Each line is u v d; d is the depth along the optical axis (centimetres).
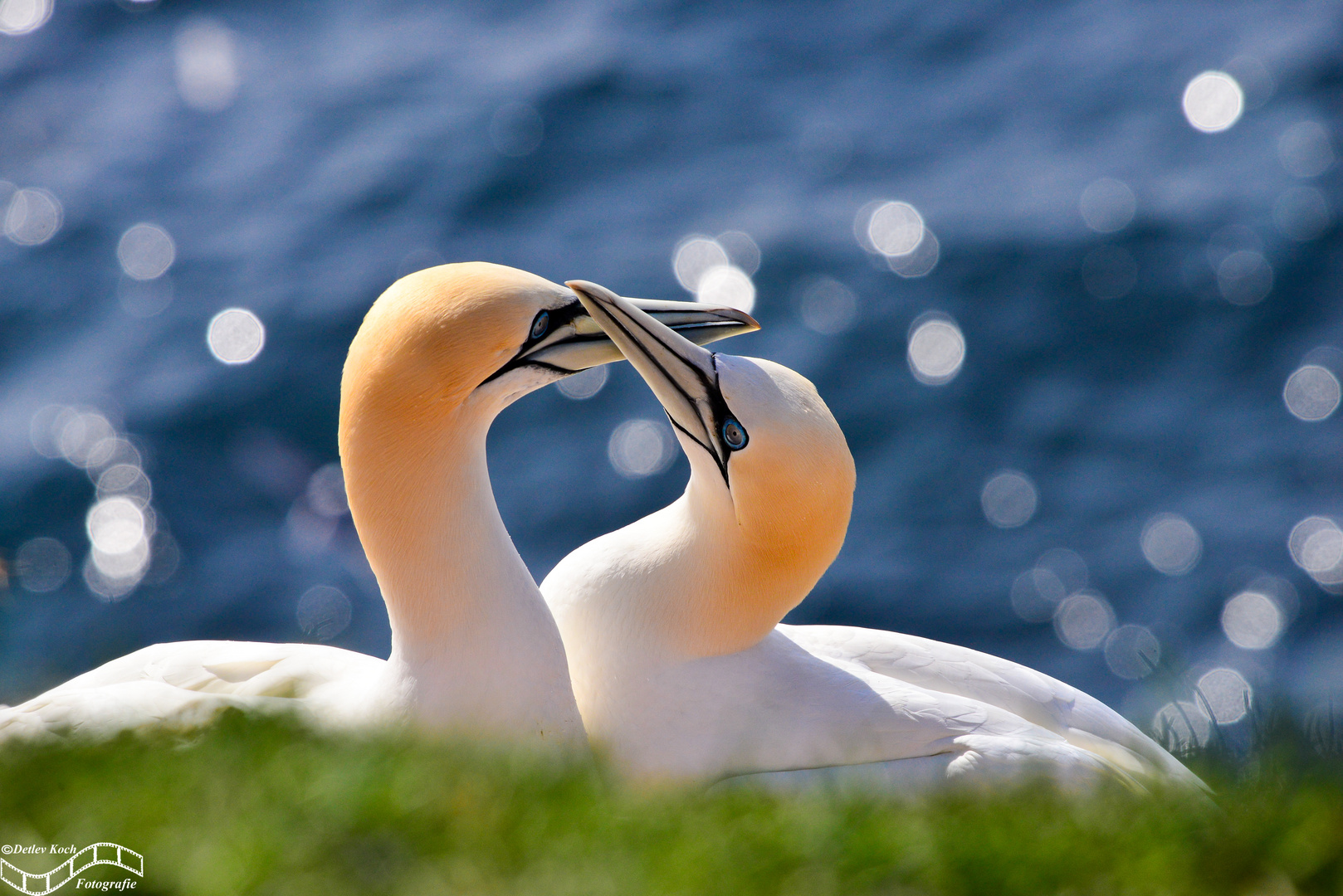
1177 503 2383
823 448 834
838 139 3122
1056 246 2786
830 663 883
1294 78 3084
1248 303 2672
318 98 3325
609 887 564
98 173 3139
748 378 837
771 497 833
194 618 2250
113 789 618
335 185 3066
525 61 3372
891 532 2383
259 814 592
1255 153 2944
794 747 824
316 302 2767
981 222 2858
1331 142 2928
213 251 2917
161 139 3244
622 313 838
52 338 2764
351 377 801
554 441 2502
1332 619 2181
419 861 578
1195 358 2623
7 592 2242
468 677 794
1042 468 2473
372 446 792
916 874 596
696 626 865
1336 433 2462
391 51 3469
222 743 684
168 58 3472
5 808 602
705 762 838
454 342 782
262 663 864
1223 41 3228
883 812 655
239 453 2530
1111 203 2861
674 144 3133
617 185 3050
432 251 2903
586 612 884
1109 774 800
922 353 2644
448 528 796
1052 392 2591
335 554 2375
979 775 779
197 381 2638
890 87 3275
